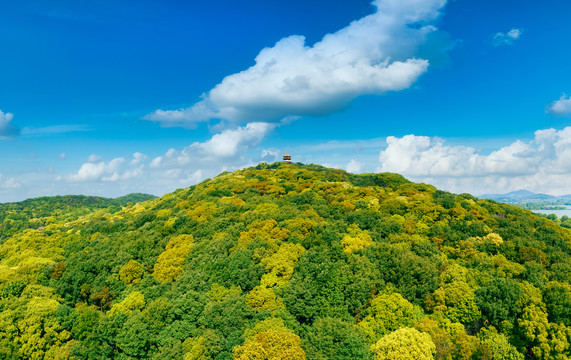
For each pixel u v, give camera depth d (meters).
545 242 73.62
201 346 48.00
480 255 64.94
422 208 86.38
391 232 74.56
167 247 76.75
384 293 55.56
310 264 58.34
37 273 73.69
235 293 56.38
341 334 46.12
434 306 54.03
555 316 48.56
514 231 74.12
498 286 53.56
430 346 43.38
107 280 67.69
